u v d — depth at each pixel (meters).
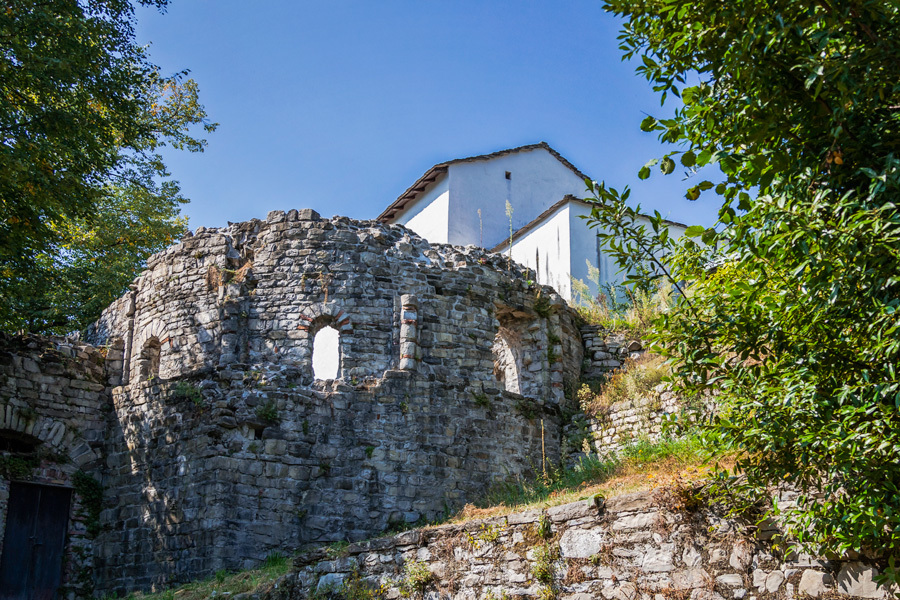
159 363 22.84
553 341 24.59
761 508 11.94
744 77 9.72
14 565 19.95
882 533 10.10
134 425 21.34
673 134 10.61
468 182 32.06
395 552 15.28
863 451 9.55
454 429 21.55
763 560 11.66
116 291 30.97
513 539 14.12
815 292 9.72
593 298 28.91
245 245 22.97
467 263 23.62
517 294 24.34
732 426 10.95
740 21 9.66
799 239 9.75
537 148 34.00
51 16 19.72
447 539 14.82
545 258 30.88
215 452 19.39
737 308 10.81
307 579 15.88
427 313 22.56
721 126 10.31
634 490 13.98
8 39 19.70
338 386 20.88
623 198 10.84
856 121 9.79
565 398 24.36
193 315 22.55
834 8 9.04
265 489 19.36
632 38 10.97
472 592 14.17
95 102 21.92
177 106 30.11
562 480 20.22
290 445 19.88
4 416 20.84
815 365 10.03
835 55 9.34
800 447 10.13
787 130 10.01
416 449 20.94
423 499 20.59
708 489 12.35
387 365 21.81
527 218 32.88
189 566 18.94
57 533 20.64
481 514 16.27
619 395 23.44
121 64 21.86
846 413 9.47
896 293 9.35
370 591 15.09
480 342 23.00
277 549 19.05
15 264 21.09
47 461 21.05
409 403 21.23
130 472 21.03
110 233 32.00
